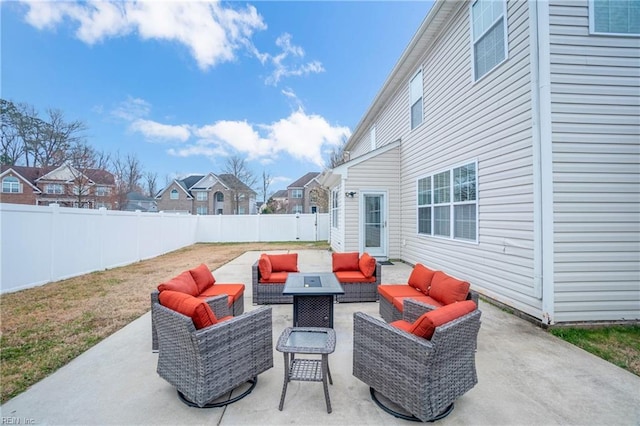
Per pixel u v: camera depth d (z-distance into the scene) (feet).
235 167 101.14
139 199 95.45
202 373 6.75
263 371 8.20
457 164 18.66
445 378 6.48
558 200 11.78
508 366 8.83
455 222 19.01
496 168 14.87
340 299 15.67
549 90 11.76
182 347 7.09
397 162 28.86
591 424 6.38
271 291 15.31
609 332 11.25
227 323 7.26
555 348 10.03
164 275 22.00
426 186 23.26
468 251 17.42
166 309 7.59
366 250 28.60
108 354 9.66
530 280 12.63
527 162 12.75
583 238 11.82
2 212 16.44
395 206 28.81
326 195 83.51
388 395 6.88
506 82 14.11
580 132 11.87
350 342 10.76
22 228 17.51
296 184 119.24
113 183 75.56
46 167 65.10
